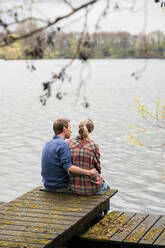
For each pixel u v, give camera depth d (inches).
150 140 640.4
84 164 207.8
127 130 733.3
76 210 190.1
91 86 1904.5
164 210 342.3
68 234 172.7
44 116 952.9
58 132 215.6
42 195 211.5
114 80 2306.8
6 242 156.7
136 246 174.2
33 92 1625.2
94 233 183.6
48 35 61.8
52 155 211.2
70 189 213.8
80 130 212.5
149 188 396.5
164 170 457.7
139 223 194.5
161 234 181.8
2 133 711.1
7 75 2918.3
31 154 542.3
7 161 500.7
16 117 933.8
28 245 154.2
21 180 423.5
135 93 1533.0
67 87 1711.4
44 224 174.6
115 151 560.7
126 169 465.1
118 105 1147.9
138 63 5295.3
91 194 209.6
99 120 880.9
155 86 1873.8
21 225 173.9
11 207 195.5
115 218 201.0
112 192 214.8
